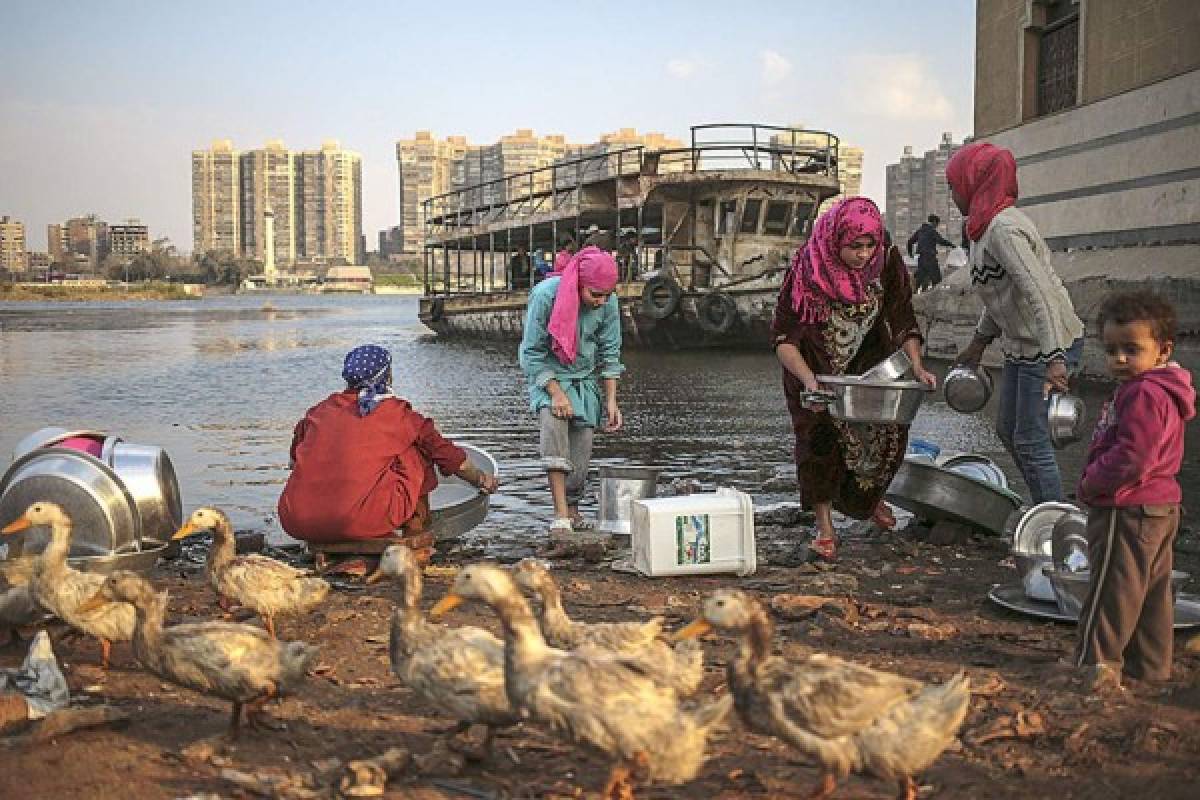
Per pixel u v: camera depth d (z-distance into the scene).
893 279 7.98
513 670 4.20
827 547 8.09
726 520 7.68
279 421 17.78
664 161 36.81
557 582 7.52
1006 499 8.46
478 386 24.17
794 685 4.03
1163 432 5.27
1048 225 24.50
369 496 7.69
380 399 7.95
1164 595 5.46
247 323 64.12
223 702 5.41
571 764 4.68
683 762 4.02
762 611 4.18
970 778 4.50
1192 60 20.28
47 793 4.33
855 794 4.38
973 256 8.34
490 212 48.16
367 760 4.50
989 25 26.69
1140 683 5.50
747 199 35.34
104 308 105.38
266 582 6.18
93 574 5.97
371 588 7.48
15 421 17.77
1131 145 21.81
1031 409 8.16
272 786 4.38
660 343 35.78
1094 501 5.48
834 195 36.62
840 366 8.05
